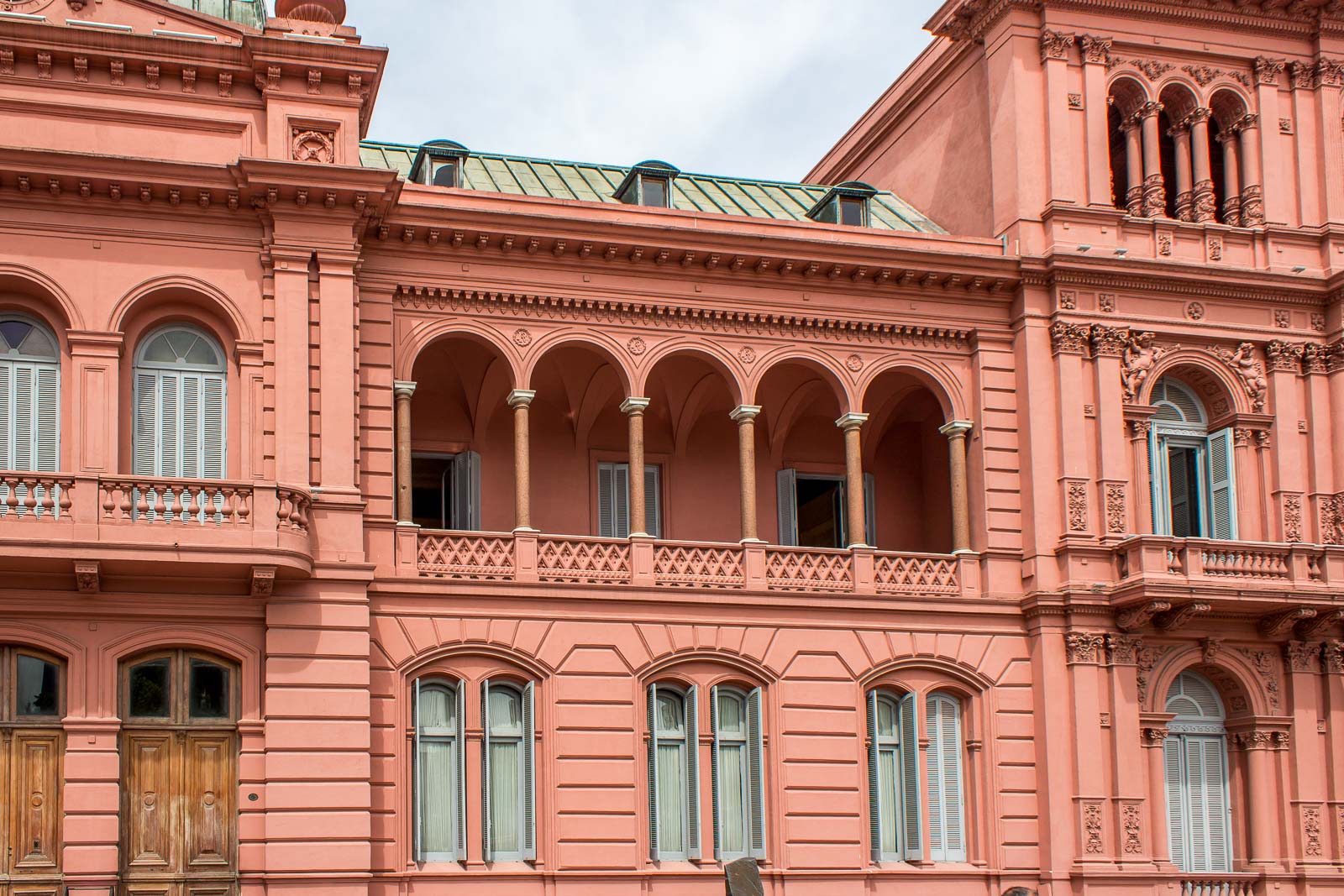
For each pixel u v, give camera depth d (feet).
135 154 112.06
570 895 112.88
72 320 108.78
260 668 107.76
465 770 113.19
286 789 105.70
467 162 141.08
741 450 124.47
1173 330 130.82
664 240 122.11
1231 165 137.59
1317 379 134.00
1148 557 123.24
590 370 130.21
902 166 154.20
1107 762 123.34
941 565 126.72
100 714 104.47
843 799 120.37
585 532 131.34
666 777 119.24
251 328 111.75
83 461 107.45
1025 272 128.77
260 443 109.91
